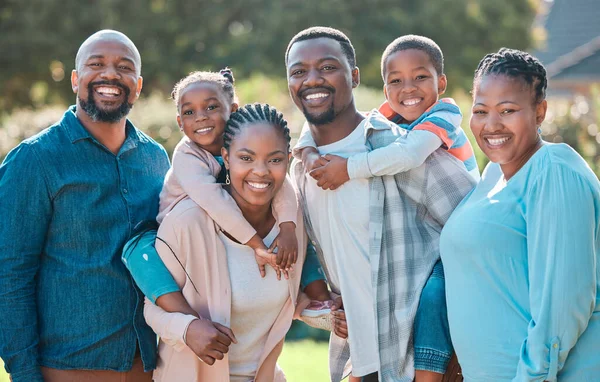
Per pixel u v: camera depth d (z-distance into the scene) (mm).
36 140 3877
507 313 3385
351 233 3865
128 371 3938
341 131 4027
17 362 3764
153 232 3941
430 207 3973
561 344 3217
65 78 23141
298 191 4102
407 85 4617
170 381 3812
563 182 3258
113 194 3971
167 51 22781
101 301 3850
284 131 3818
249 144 3721
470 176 4000
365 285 3842
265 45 21766
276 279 3857
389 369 3766
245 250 3830
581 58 21125
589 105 11156
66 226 3846
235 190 3846
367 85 22703
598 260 3301
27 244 3791
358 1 22469
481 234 3428
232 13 23484
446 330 3725
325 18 21906
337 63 3908
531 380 3232
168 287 3715
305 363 7387
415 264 3865
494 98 3439
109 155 4016
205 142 4102
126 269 3920
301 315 4027
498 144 3459
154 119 9914
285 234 3820
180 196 3928
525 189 3395
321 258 4094
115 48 4012
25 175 3783
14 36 21609
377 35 22516
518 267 3377
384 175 3891
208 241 3779
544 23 27812
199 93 4090
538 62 3479
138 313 3934
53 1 21891
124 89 4020
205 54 22922
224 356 3717
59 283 3850
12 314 3758
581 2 27219
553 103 12055
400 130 4047
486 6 23875
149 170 4191
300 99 3959
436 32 23031
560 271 3203
